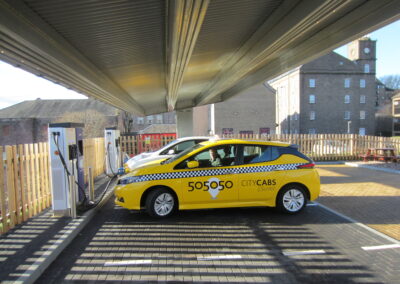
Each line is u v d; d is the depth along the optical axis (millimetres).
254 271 3994
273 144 6664
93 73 8727
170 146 10656
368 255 4461
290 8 6031
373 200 7742
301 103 58812
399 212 6656
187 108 24703
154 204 6180
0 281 3529
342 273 3932
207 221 6066
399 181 10297
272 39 7094
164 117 66438
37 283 3723
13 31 4516
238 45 8805
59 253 4555
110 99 13586
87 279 3807
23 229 5340
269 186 6406
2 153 5145
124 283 3703
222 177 6281
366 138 16938
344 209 6953
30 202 6113
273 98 49375
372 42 60219
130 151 17578
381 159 16188
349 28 6477
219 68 12062
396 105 68375
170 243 4938
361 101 60000
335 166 14812
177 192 6184
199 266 4133
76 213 6238
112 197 8281
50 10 4836
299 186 6594
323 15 5574
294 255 4473
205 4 4812
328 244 4871
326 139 16859
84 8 4887
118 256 4461
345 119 59750
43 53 5660
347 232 5410
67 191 6176
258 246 4801
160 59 8953
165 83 13242
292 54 9070
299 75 58688
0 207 5102
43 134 42719
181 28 5625
